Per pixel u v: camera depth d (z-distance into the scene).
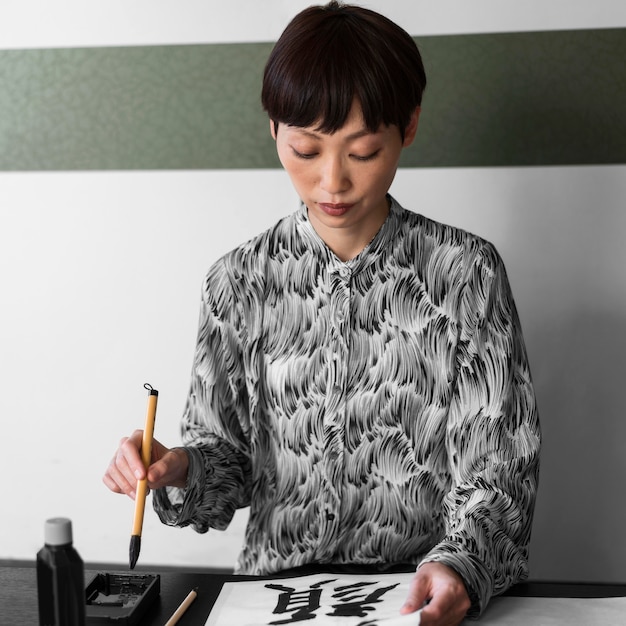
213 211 1.64
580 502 1.67
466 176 1.58
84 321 1.70
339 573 1.08
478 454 1.09
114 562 1.77
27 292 1.70
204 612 0.92
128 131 1.63
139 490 0.93
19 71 1.63
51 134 1.64
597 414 1.64
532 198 1.58
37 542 1.78
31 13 1.61
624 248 1.58
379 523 1.12
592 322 1.61
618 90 1.54
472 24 1.54
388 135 0.97
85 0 1.59
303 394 1.12
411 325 1.11
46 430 1.74
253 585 0.98
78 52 1.61
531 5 1.52
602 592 0.98
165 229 1.66
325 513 1.12
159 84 1.61
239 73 1.59
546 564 1.69
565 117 1.55
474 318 1.11
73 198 1.66
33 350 1.72
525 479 1.08
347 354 1.10
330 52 0.92
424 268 1.12
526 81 1.54
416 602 0.87
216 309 1.15
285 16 1.56
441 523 1.13
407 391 1.11
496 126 1.56
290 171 0.99
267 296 1.13
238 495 1.15
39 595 0.77
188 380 1.70
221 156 1.62
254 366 1.14
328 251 1.10
